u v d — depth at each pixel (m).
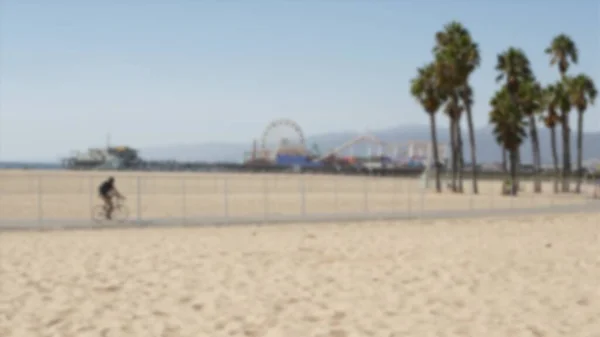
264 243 19.70
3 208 35.50
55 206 37.25
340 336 8.48
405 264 15.05
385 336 8.45
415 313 9.87
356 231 24.44
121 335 8.48
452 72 62.72
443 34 65.88
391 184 84.62
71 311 9.84
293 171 168.50
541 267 14.61
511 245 19.45
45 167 179.38
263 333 8.63
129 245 18.84
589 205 43.28
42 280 12.41
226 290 11.63
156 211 35.06
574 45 75.50
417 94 67.00
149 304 10.41
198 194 51.94
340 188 70.88
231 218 29.41
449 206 42.91
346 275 13.39
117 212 30.48
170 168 171.25
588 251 17.94
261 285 12.17
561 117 76.44
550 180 107.88
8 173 99.56
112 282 12.30
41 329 8.76
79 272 13.42
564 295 11.33
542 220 30.97
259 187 69.31
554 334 8.61
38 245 18.70
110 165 177.62
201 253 16.97
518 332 8.70
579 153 75.50
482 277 13.18
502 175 127.00
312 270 14.07
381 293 11.45
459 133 68.00
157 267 14.28
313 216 30.84
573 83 74.81
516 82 67.31
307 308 10.18
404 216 31.36
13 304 10.25
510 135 64.44
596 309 10.20
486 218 31.78
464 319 9.48
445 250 18.00
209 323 9.13
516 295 11.32
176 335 8.51
